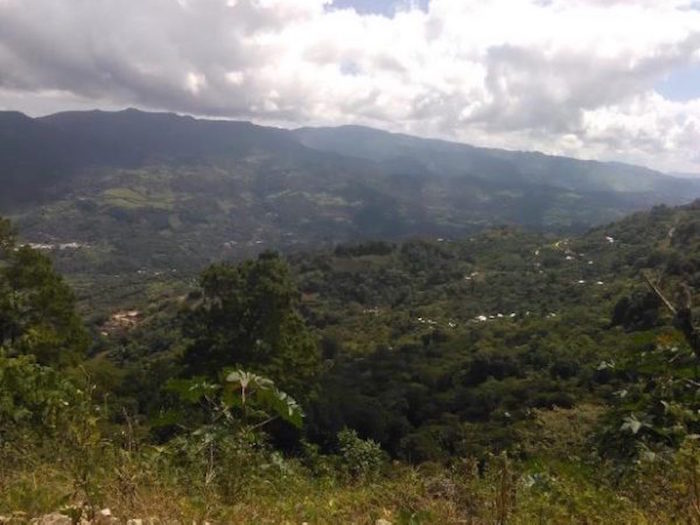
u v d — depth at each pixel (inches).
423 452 582.6
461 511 145.3
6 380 212.4
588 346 1669.5
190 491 152.9
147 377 917.8
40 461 169.0
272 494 176.1
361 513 159.0
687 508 114.0
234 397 162.4
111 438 150.8
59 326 967.6
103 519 117.7
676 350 161.8
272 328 910.4
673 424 151.7
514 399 1332.4
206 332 914.7
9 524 114.5
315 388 962.7
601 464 173.8
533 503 141.6
